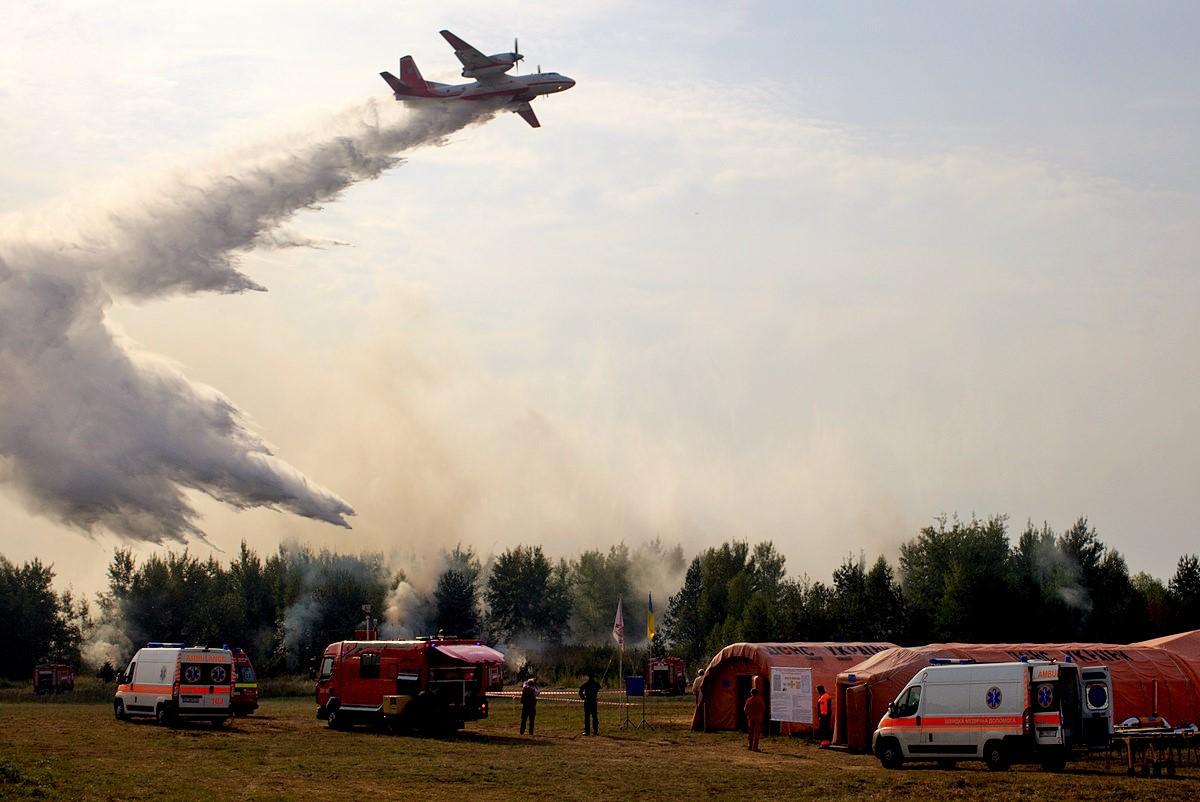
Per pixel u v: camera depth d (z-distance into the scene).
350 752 39.88
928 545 88.12
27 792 27.77
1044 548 90.50
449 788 31.22
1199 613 84.12
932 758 36.47
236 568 120.88
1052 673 34.75
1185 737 34.84
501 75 77.00
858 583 89.94
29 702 74.56
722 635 91.19
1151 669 46.22
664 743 46.25
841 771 35.94
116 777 31.52
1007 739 35.16
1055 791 30.38
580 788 31.52
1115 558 85.44
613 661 116.62
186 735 45.12
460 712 47.38
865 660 51.25
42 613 111.81
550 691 85.69
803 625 83.62
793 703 49.91
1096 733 35.09
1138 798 28.92
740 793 30.70
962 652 45.84
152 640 113.62
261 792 29.58
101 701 76.12
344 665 49.62
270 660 113.62
